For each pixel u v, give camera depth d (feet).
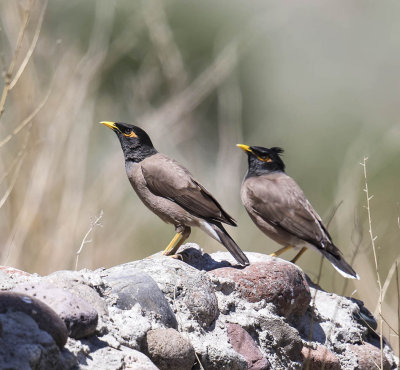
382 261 44.09
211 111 62.08
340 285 42.98
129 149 30.89
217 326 21.80
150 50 55.42
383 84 84.99
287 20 84.02
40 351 15.96
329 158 76.07
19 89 35.81
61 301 17.83
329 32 88.43
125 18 60.29
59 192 36.88
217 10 75.25
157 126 45.88
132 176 30.37
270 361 22.18
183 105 46.42
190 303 21.45
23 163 35.60
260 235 51.42
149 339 19.30
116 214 41.57
